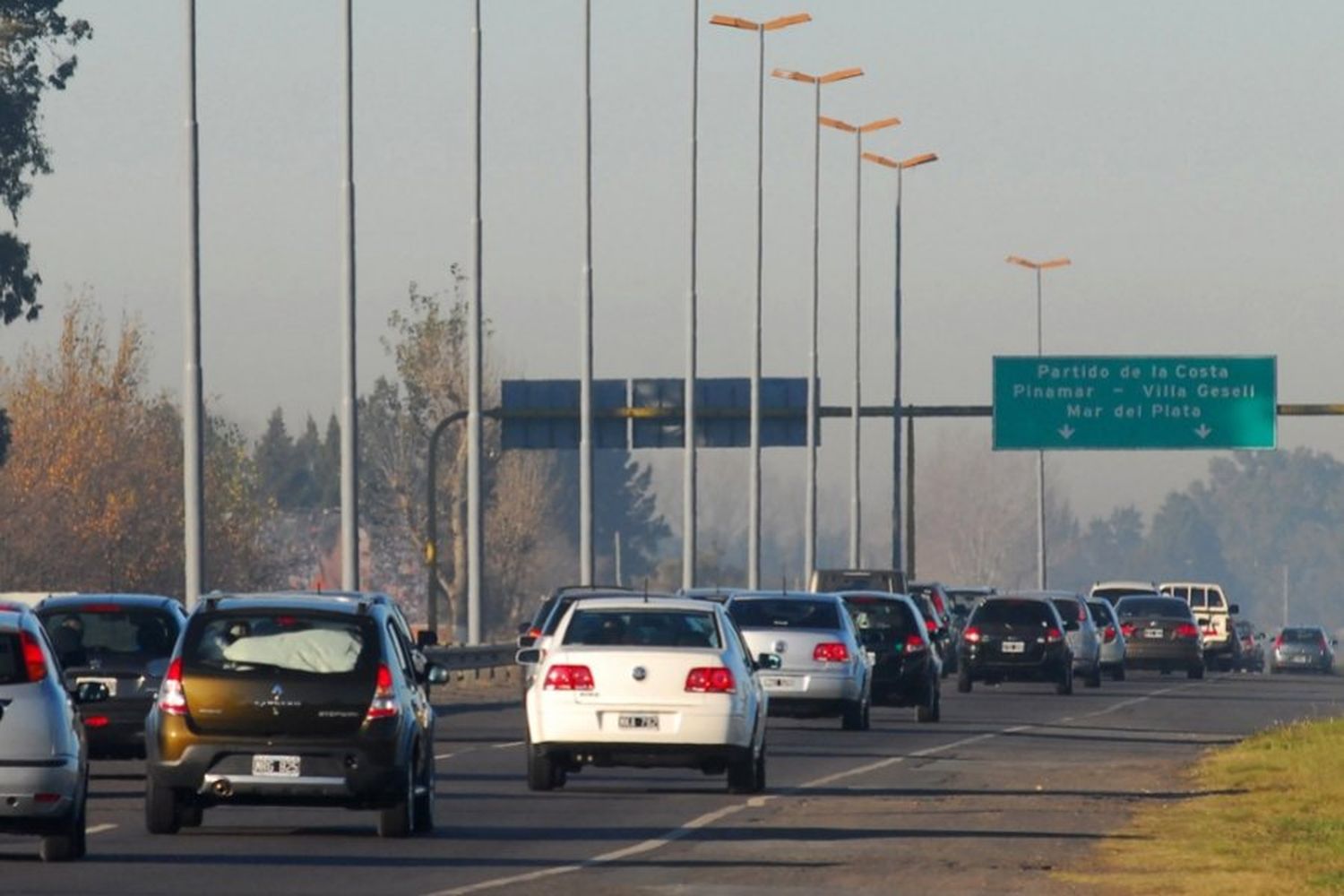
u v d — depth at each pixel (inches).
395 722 2532.0
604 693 3088.1
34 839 2571.4
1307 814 2935.5
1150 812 2947.8
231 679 2529.5
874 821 2792.8
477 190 6466.5
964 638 6624.0
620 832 2640.3
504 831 2657.5
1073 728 4840.1
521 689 6151.6
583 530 7165.4
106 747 3253.0
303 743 2516.0
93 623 3299.7
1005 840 2573.8
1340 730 4256.9
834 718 5059.1
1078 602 7199.8
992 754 4015.8
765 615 4485.7
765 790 3218.5
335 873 2222.0
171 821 2564.0
